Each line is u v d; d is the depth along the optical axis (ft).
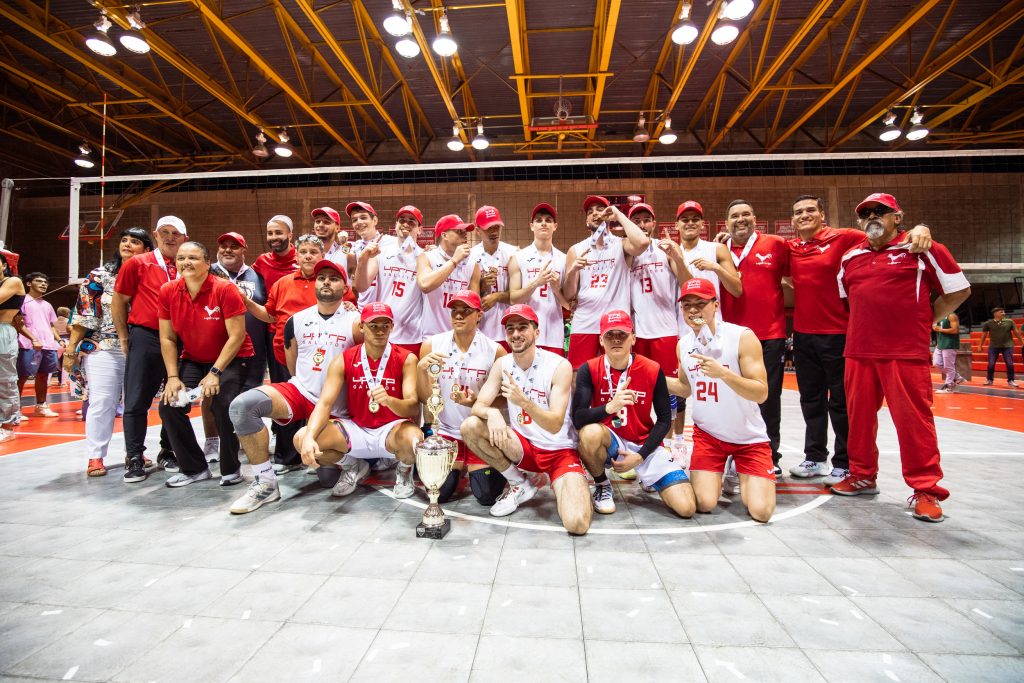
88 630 5.53
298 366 11.20
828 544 8.00
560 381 9.42
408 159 58.85
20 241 55.62
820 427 12.23
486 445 9.29
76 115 50.49
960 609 5.98
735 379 8.95
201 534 8.43
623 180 53.93
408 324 13.99
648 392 9.82
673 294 13.69
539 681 4.63
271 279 15.03
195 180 56.65
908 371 9.50
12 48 40.01
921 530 8.59
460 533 8.50
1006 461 13.61
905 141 53.26
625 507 10.01
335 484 10.89
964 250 51.42
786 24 38.24
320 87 46.78
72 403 27.94
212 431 13.71
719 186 53.47
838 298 11.69
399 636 5.38
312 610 5.94
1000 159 52.26
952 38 39.83
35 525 8.87
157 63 42.47
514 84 46.50
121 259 13.19
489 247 14.19
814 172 53.26
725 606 6.04
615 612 5.89
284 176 56.70
